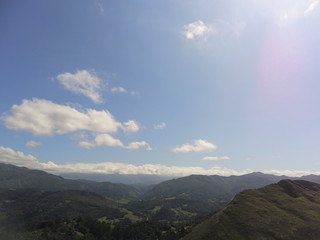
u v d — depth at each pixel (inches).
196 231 5930.1
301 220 5521.7
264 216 5698.8
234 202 6501.0
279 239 4889.3
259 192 7288.4
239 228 5344.5
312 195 7268.7
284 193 7332.7
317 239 4832.7
